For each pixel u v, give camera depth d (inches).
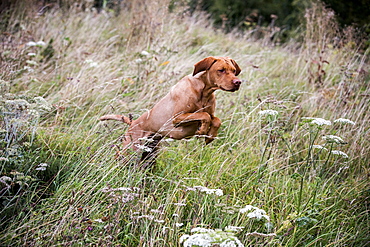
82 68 392.2
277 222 240.2
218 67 250.7
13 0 524.4
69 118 342.3
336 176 289.4
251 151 314.7
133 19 521.3
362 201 273.1
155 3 485.7
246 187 273.0
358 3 587.8
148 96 366.0
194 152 306.7
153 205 235.9
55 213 223.5
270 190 269.1
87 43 471.2
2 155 231.3
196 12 679.1
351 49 473.4
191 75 265.7
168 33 479.2
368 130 323.6
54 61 431.2
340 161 313.0
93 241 207.6
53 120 329.7
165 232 213.6
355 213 266.1
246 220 232.4
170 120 267.3
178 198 245.9
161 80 374.3
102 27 555.8
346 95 369.4
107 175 249.4
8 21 494.9
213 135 261.0
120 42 510.3
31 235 205.8
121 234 222.5
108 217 209.3
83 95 346.6
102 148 263.0
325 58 469.7
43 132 300.5
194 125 264.4
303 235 236.4
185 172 276.5
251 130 331.9
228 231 169.9
